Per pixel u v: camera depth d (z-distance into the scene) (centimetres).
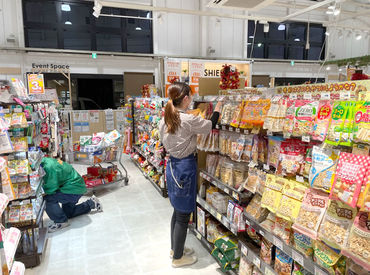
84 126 812
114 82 954
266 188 191
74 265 268
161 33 965
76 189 354
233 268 243
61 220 344
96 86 943
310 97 162
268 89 217
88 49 937
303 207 158
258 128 208
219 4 312
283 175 179
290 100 174
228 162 259
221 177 263
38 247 279
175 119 231
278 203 179
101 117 826
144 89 659
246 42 1051
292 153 175
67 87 911
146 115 539
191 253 283
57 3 864
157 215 381
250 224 211
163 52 977
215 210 267
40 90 530
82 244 307
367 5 730
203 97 295
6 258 118
